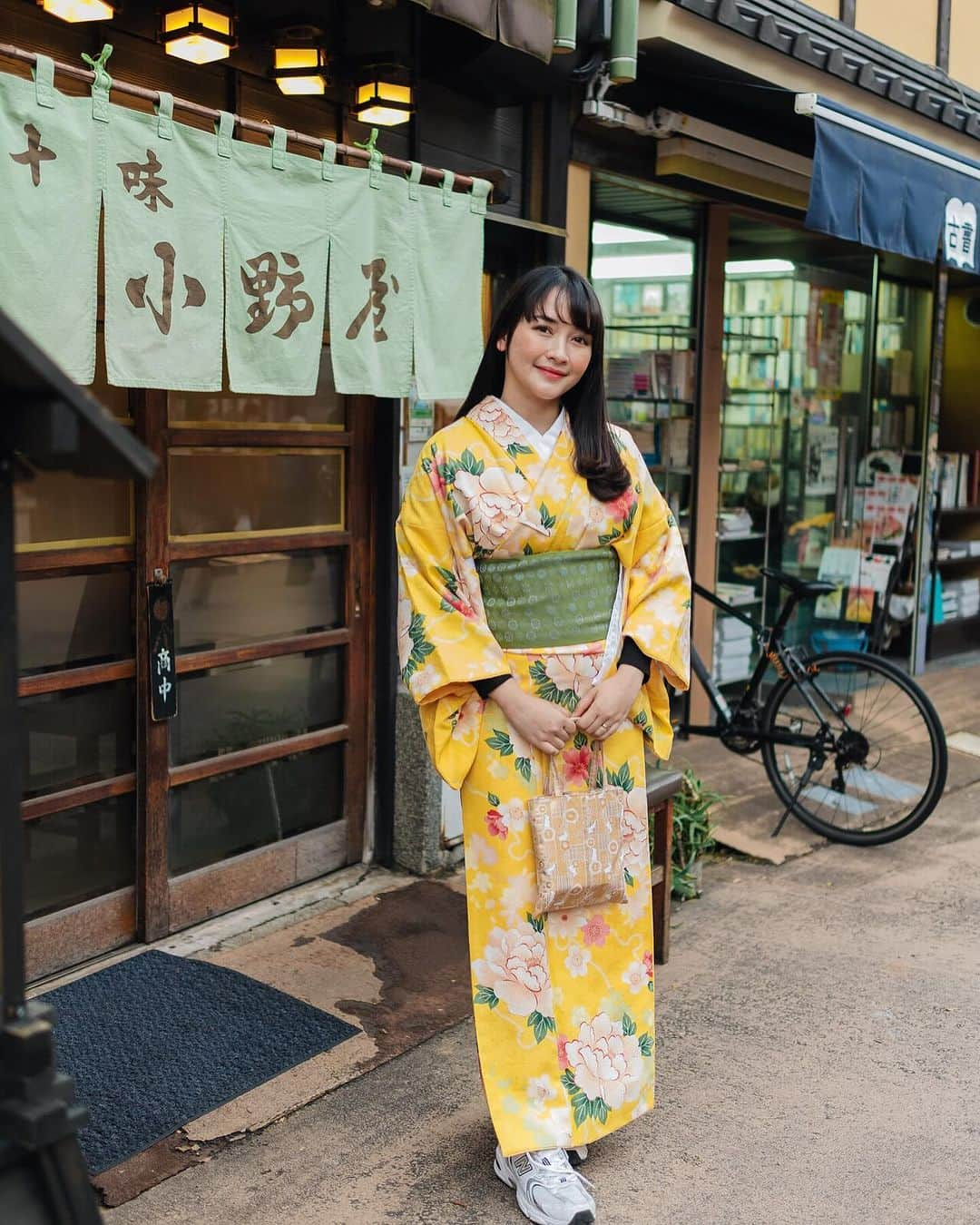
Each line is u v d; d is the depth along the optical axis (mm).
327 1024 3391
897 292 8320
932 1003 3674
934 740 4852
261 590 4086
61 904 3588
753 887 4605
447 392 3861
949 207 5672
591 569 2688
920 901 4496
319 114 3975
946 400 9414
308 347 3371
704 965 3904
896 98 5734
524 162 4879
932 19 6805
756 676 5277
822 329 7484
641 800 2797
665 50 4754
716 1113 3045
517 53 4395
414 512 2652
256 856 4141
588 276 5398
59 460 1565
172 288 2988
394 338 3643
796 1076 3230
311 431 4152
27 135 2637
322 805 4430
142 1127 2869
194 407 3758
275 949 3834
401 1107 3049
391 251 3588
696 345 6395
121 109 2820
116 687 3660
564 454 2648
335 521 4324
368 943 3920
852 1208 2680
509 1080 2664
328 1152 2848
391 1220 2615
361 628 4438
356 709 4457
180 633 3828
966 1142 2945
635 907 2795
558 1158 2646
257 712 4125
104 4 3092
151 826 3756
